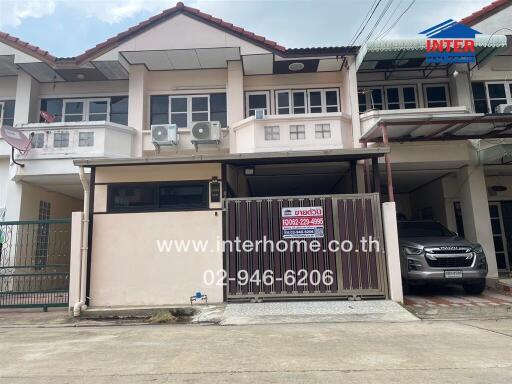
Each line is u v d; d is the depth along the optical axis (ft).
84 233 30.42
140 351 18.70
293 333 22.11
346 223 29.89
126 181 31.53
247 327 24.40
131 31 41.65
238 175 37.93
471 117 32.12
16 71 45.68
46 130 39.42
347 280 29.25
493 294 34.30
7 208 40.11
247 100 45.39
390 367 15.33
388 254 29.19
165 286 30.07
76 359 17.46
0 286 32.40
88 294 30.07
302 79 45.37
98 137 39.29
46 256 37.14
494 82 43.78
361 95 44.14
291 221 30.14
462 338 20.22
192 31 41.42
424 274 31.40
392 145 38.68
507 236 47.01
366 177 36.24
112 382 14.20
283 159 31.32
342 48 40.98
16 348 19.95
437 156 38.60
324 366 15.60
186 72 45.32
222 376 14.58
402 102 44.11
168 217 30.89
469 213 40.34
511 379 13.71
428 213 49.16
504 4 41.78
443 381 13.57
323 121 39.55
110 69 43.75
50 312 30.78
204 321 26.30
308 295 29.30
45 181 41.29
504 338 20.15
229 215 30.60
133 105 43.16
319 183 47.19
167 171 31.58
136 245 30.66
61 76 45.52
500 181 47.60
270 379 14.11
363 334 21.49
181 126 44.52
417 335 21.08
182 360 16.90
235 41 41.16
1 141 43.32
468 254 31.83
